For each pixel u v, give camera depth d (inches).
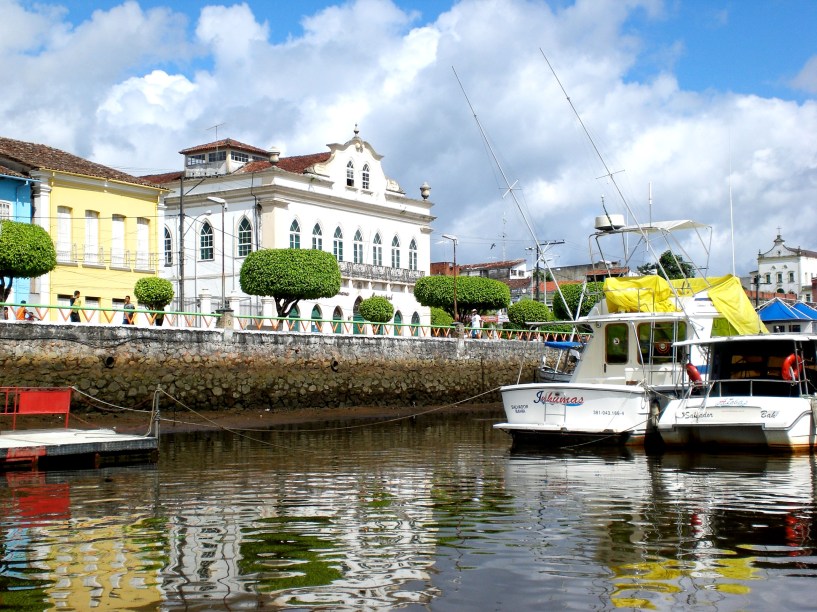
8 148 1609.3
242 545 410.0
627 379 930.1
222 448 890.7
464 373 1806.1
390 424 1286.9
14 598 327.0
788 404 775.7
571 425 854.5
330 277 1822.1
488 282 2231.8
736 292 930.1
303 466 724.7
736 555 386.9
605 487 592.1
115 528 450.6
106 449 735.7
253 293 1800.0
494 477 649.0
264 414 1385.3
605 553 391.5
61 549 402.6
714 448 815.7
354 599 324.8
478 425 1264.8
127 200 1724.9
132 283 1727.4
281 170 2112.5
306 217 2182.6
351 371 1571.1
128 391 1227.2
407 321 2501.2
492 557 385.1
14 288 1518.2
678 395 904.3
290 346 1469.0
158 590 336.5
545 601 322.0
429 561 378.3
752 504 517.3
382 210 2436.0
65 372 1163.3
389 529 446.0
